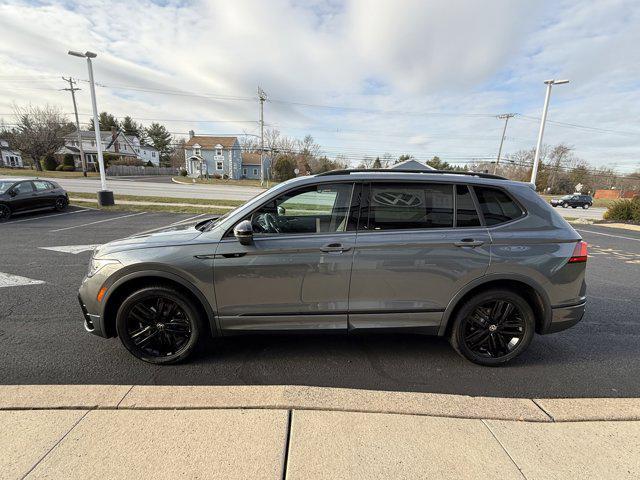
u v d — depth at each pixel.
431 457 1.90
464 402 2.38
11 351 3.10
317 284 2.74
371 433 2.07
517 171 67.19
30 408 2.21
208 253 2.68
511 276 2.77
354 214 2.79
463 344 2.90
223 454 1.88
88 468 1.78
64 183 29.94
